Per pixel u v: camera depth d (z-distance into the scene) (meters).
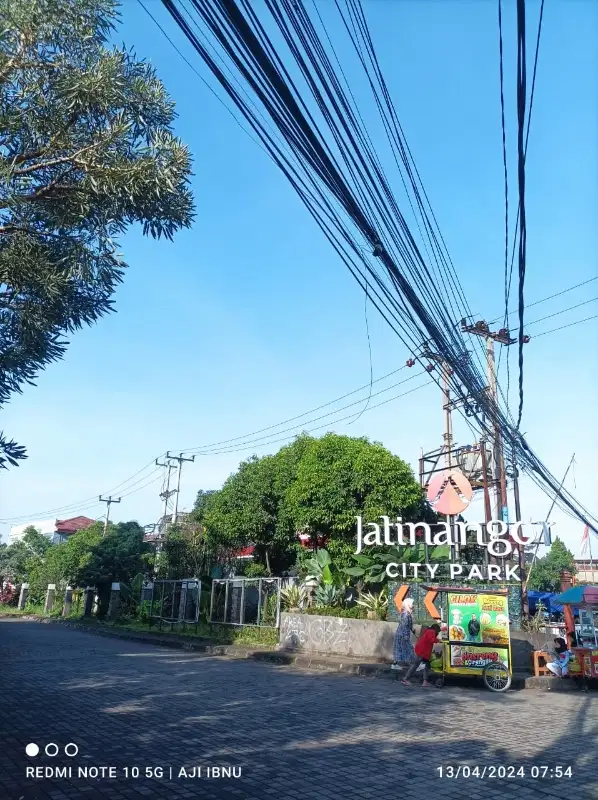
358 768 6.64
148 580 35.53
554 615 30.62
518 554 20.06
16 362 6.26
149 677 13.27
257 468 26.69
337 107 5.61
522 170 5.45
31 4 5.75
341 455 21.28
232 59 4.64
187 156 6.61
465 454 23.78
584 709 11.04
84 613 42.19
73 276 6.46
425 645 13.30
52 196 6.45
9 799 5.43
